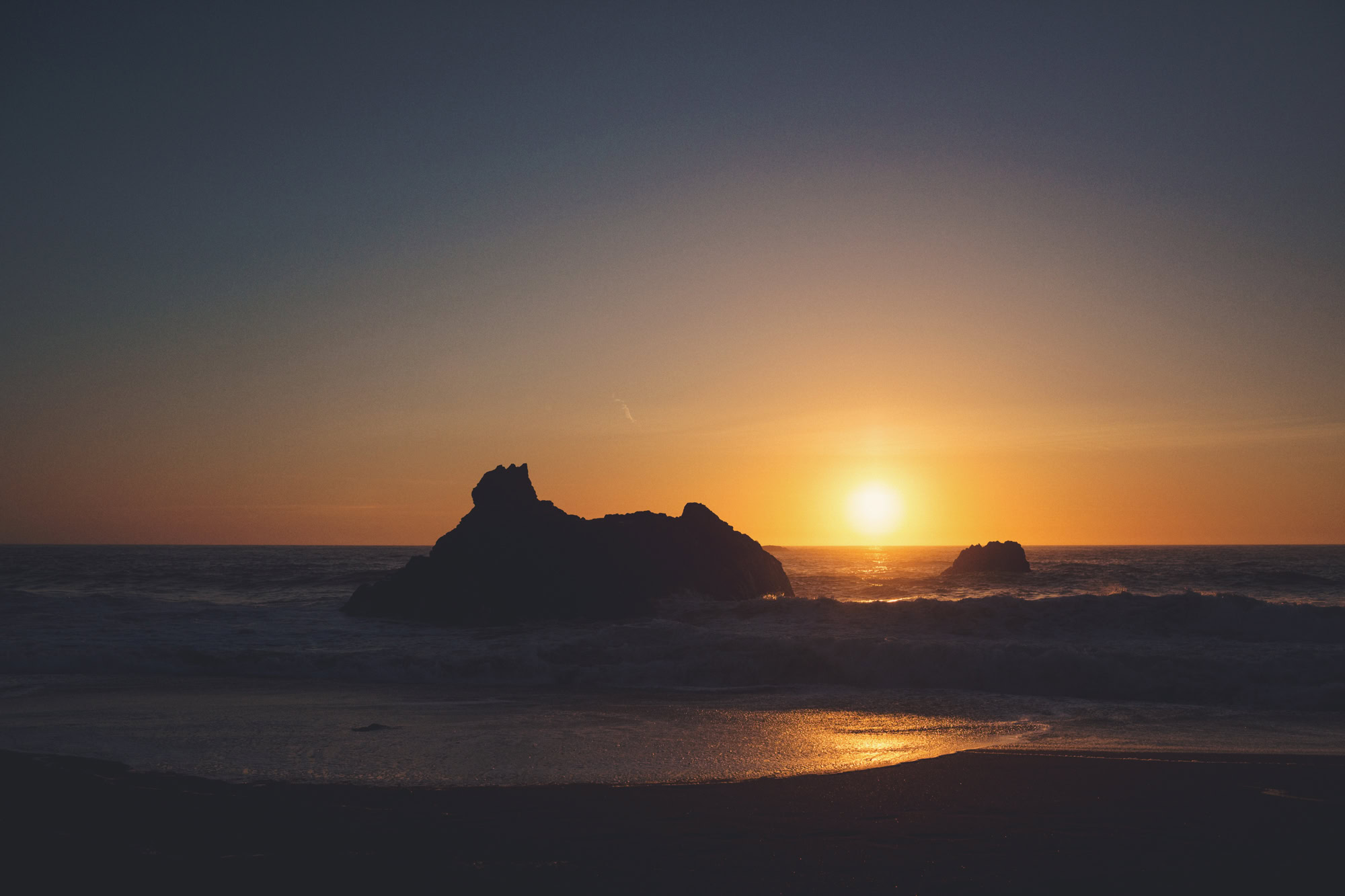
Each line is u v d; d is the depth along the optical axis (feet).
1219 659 41.68
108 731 31.94
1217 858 18.70
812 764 27.02
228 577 149.79
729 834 20.35
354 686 44.06
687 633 51.60
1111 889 17.04
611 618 72.95
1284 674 40.19
